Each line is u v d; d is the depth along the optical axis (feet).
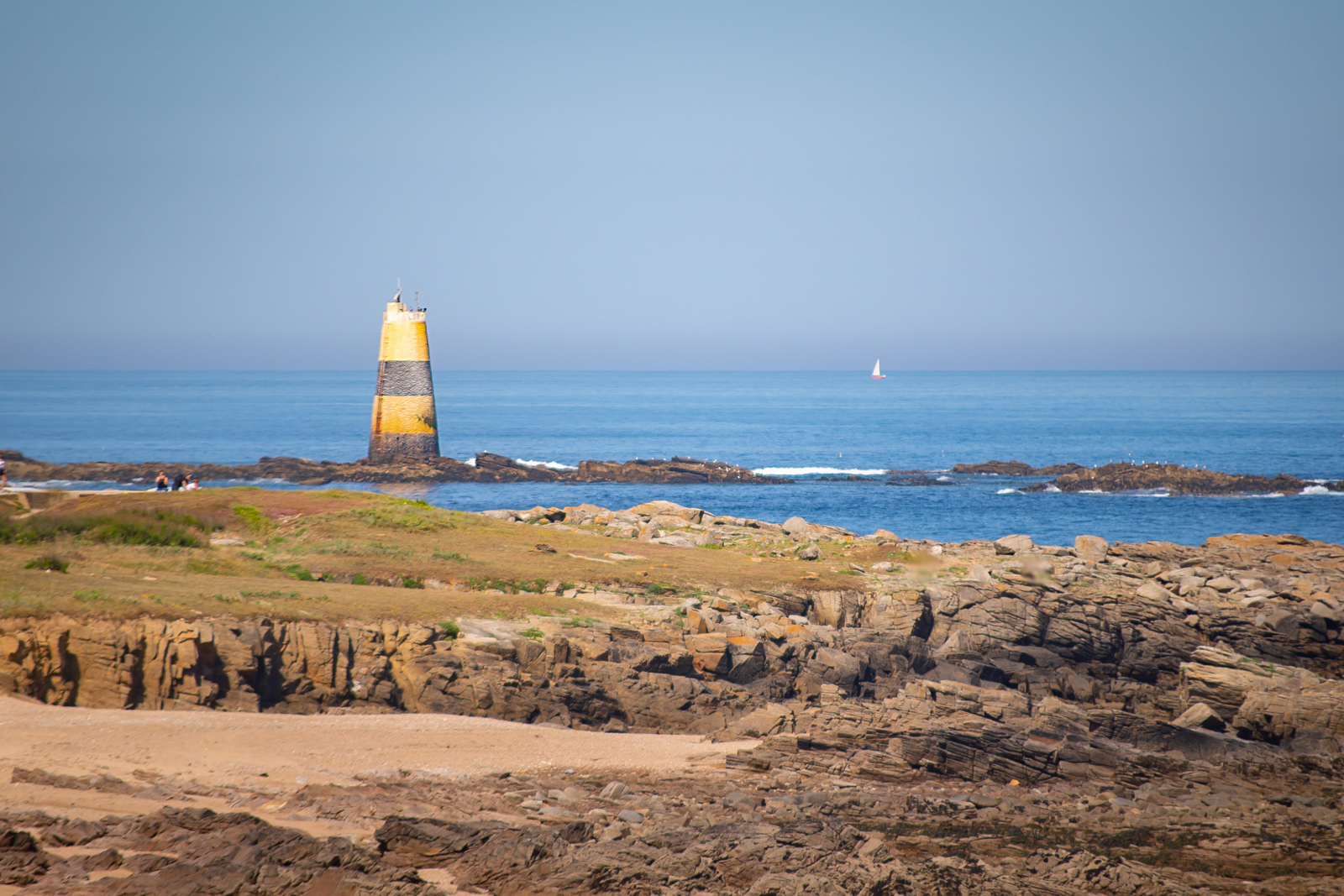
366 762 155.63
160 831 106.01
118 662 182.60
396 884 92.43
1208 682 236.43
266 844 100.01
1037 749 172.24
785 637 250.98
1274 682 228.84
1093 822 143.95
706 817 132.87
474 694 205.46
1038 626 284.41
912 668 260.83
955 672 256.11
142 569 241.76
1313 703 217.97
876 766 168.76
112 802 116.88
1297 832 140.36
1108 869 117.29
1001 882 111.04
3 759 130.82
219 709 187.52
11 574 210.59
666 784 156.46
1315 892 117.29
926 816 144.05
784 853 113.19
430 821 114.93
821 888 100.83
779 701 225.97
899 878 107.34
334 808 123.44
